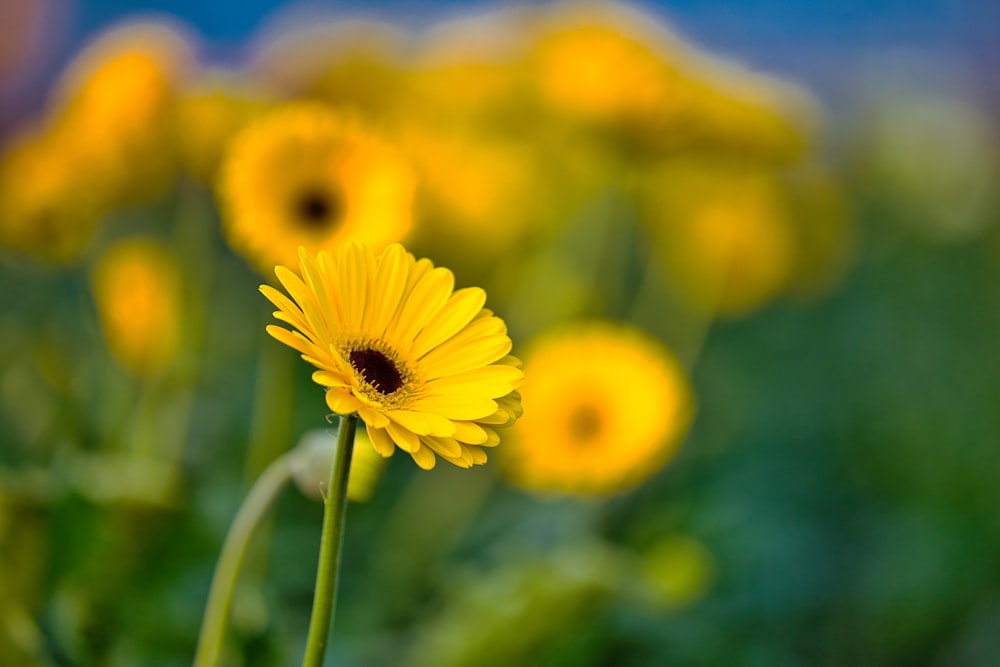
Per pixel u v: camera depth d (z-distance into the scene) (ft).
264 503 2.76
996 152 10.05
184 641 3.38
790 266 5.93
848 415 6.38
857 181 10.01
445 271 2.28
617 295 6.00
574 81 4.52
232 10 10.43
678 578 3.98
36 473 3.50
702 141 4.59
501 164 4.83
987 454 6.10
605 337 4.12
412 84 5.25
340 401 2.09
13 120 10.14
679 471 5.43
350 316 2.24
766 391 6.53
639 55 4.49
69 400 4.09
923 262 8.99
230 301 5.29
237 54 9.88
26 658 3.13
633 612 4.09
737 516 4.80
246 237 3.05
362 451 2.74
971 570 5.08
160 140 3.88
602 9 4.84
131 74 3.73
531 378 4.06
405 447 2.09
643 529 4.75
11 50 10.27
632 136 4.61
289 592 4.00
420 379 2.23
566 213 5.50
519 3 5.93
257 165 3.09
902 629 4.84
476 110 5.29
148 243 4.32
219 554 3.47
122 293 3.81
